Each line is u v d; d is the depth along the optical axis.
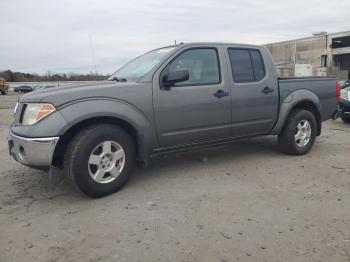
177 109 5.27
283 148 6.69
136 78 5.23
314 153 6.97
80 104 4.53
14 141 4.68
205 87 5.53
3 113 18.58
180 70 5.01
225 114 5.76
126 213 4.24
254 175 5.58
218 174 5.65
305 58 63.53
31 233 3.80
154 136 5.12
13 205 4.56
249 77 6.08
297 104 6.57
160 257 3.29
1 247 3.53
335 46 61.31
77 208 4.42
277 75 6.48
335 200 4.52
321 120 7.07
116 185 4.83
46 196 4.85
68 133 4.62
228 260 3.22
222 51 5.84
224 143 6.00
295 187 5.02
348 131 9.70
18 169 6.14
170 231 3.76
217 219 4.02
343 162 6.29
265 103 6.21
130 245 3.50
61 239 3.66
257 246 3.44
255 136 6.34
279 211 4.21
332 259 3.20
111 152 4.76
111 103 4.71
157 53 5.71
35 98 4.57
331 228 3.77
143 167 5.60
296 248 3.39
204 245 3.47
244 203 4.46
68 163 4.52
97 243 3.56
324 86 7.05
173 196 4.74
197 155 6.82
